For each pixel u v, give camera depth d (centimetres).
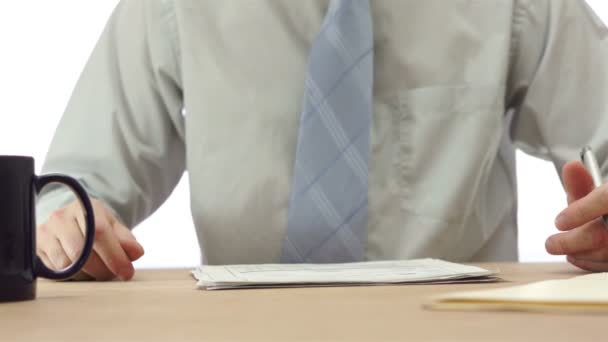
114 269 89
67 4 264
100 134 139
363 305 56
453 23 138
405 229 135
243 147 136
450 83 138
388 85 138
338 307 55
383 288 71
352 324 46
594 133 134
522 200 258
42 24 263
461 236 139
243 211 135
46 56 263
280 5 139
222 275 81
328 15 131
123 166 138
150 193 146
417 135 136
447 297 51
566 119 137
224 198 136
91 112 141
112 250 89
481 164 136
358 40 128
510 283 77
